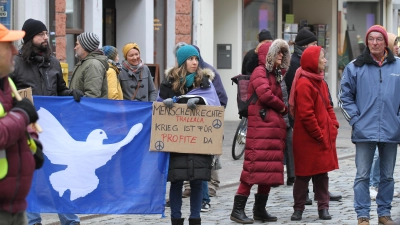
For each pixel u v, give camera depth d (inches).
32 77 335.3
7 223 214.5
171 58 779.4
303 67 380.5
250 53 526.9
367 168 358.9
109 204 337.7
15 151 212.1
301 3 1077.8
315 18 1078.4
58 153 334.0
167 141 333.4
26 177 215.0
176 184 341.7
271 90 377.7
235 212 383.9
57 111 333.1
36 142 225.9
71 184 335.3
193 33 818.2
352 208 420.2
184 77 339.3
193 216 340.8
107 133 336.8
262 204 386.6
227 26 892.0
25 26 334.6
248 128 380.2
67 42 660.7
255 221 388.2
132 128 337.7
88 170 335.9
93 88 370.6
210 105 333.4
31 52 335.0
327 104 390.9
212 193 459.5
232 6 890.7
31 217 339.6
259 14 941.8
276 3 970.7
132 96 450.9
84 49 380.8
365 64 356.5
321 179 388.5
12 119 205.0
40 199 334.0
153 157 338.0
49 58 341.7
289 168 494.0
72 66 667.4
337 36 1092.5
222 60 895.1
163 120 333.4
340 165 592.4
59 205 335.0
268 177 374.9
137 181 338.6
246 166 378.3
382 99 353.4
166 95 341.4
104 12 735.1
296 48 464.8
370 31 355.3
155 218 403.2
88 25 676.7
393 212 398.6
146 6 737.6
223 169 564.4
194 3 817.5
